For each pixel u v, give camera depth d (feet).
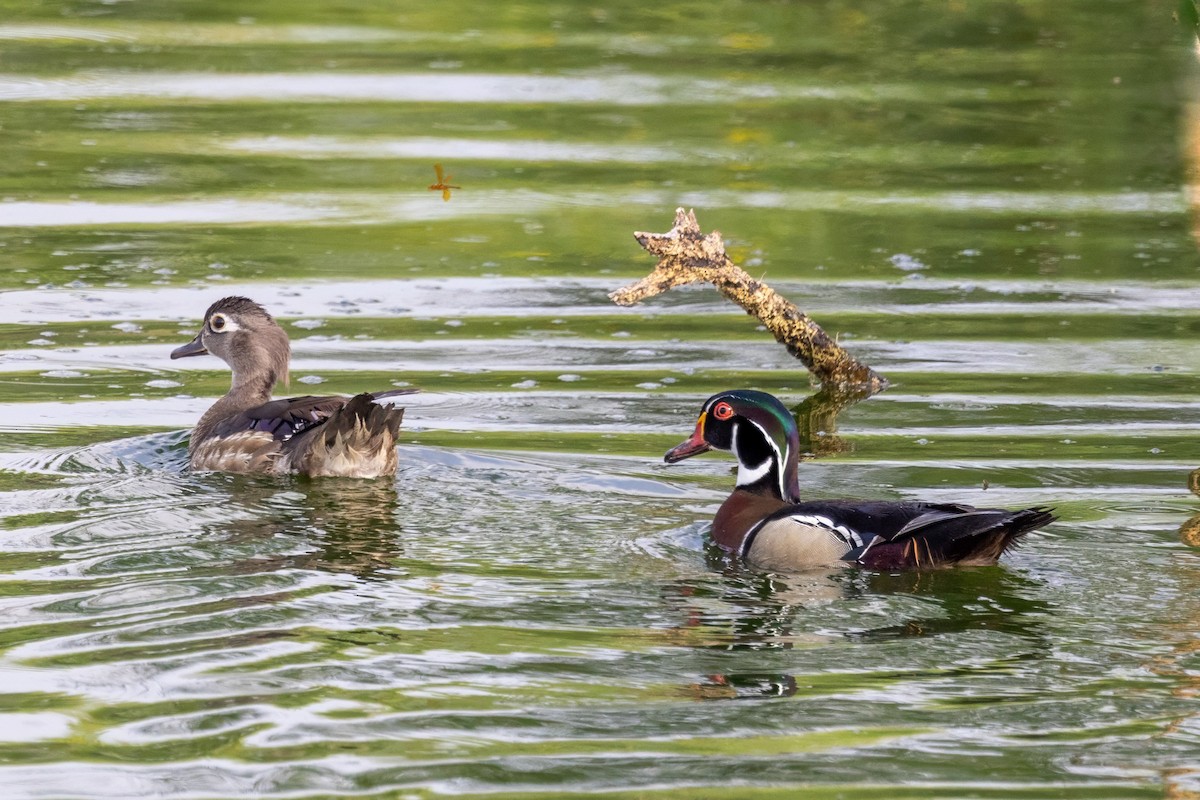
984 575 37.01
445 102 90.38
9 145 81.92
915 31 106.32
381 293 63.46
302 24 107.65
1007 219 73.46
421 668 31.50
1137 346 57.21
